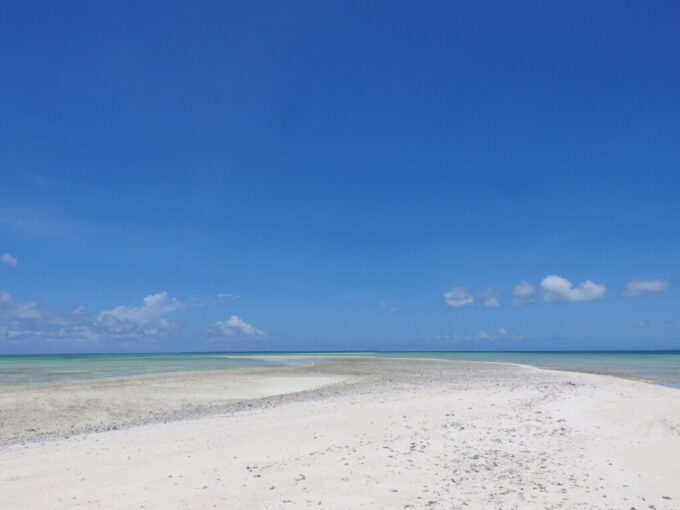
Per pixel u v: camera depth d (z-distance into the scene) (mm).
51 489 10312
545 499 9898
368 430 15531
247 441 14461
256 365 72125
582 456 12969
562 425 16484
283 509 9102
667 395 23984
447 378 40781
